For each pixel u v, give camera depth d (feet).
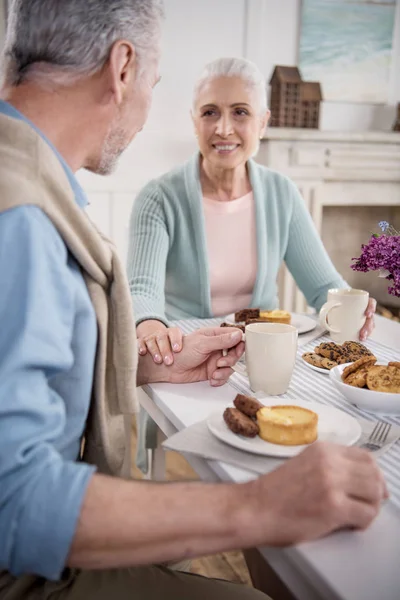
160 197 5.88
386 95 11.60
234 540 1.90
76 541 1.82
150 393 3.48
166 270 6.11
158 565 2.93
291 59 10.86
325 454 2.02
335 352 3.80
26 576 2.58
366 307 4.33
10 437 1.87
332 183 11.28
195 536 1.89
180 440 2.63
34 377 1.97
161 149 10.30
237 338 3.46
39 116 2.50
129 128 2.75
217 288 6.07
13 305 1.96
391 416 3.02
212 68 5.65
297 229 6.15
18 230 2.03
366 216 12.35
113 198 10.14
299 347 4.23
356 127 11.64
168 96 10.19
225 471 2.38
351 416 2.85
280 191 6.15
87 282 2.63
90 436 2.89
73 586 2.69
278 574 2.03
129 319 2.89
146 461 5.97
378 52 11.33
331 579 1.75
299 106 10.71
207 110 5.67
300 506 1.91
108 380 2.96
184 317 6.05
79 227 2.44
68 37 2.42
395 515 2.10
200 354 3.46
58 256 2.17
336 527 1.92
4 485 1.85
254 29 10.43
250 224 6.08
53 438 2.02
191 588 2.75
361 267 4.16
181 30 10.05
